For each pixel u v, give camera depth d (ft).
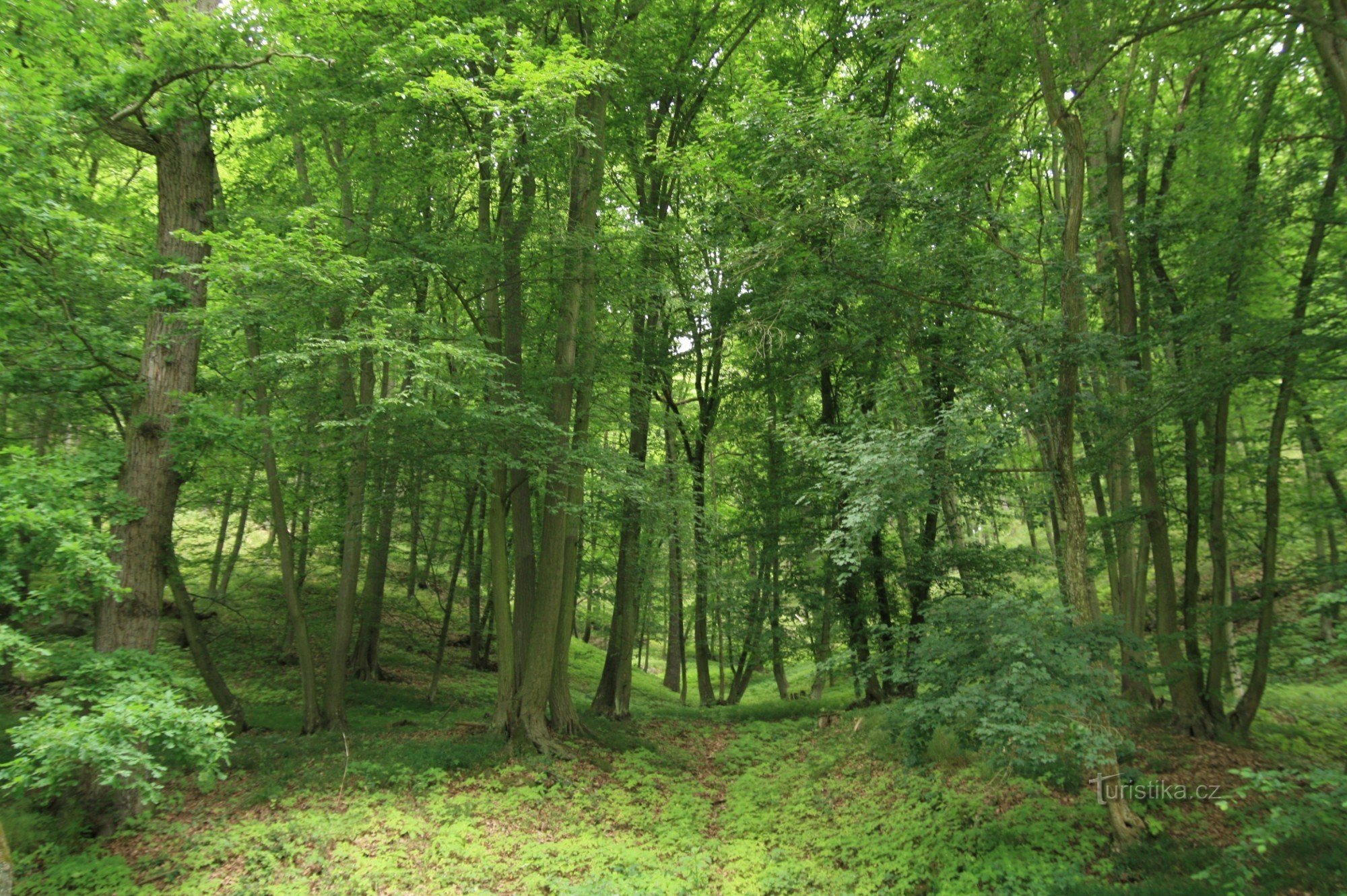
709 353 62.18
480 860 27.91
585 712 53.06
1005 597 27.45
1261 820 26.40
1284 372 29.73
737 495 64.39
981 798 32.14
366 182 40.24
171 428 29.68
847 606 52.60
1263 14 30.14
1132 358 39.22
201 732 22.18
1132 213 40.57
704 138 38.09
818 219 31.09
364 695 53.67
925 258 32.09
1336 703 46.55
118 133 29.32
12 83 22.52
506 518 45.24
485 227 42.68
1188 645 38.04
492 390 36.40
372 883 25.59
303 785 33.55
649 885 26.96
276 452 41.91
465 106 33.37
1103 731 25.63
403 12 33.01
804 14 54.08
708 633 75.66
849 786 37.24
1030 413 28.35
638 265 44.86
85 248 24.39
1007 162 33.58
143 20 26.40
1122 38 31.07
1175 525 48.49
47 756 20.24
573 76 32.45
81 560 21.49
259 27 27.91
